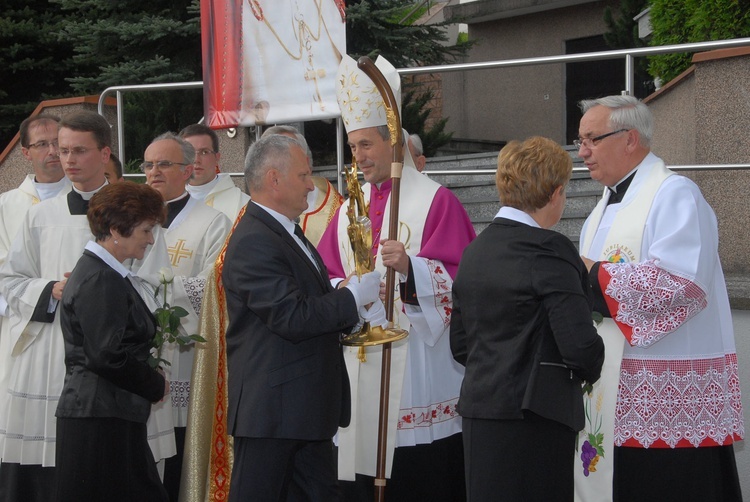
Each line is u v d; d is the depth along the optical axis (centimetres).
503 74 1190
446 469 397
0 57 1106
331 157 857
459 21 857
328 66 546
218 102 586
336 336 327
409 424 383
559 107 1141
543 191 290
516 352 280
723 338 346
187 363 437
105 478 329
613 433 336
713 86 482
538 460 280
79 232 411
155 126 877
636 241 339
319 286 321
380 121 389
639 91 1073
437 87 1234
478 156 796
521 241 284
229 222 461
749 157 472
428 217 392
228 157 660
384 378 352
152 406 398
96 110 698
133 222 337
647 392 335
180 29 812
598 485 339
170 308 366
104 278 326
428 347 390
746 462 441
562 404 280
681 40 671
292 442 310
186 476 401
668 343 334
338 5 537
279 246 311
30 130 456
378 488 351
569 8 1123
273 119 567
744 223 470
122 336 324
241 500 307
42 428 397
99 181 422
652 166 347
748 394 438
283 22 557
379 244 378
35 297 391
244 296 305
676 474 334
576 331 271
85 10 959
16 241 414
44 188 461
